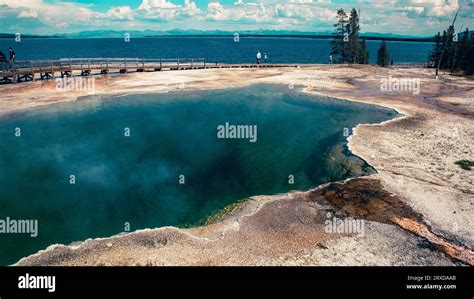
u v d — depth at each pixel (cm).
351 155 1981
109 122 2891
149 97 3662
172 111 3225
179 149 2370
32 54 13388
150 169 2067
